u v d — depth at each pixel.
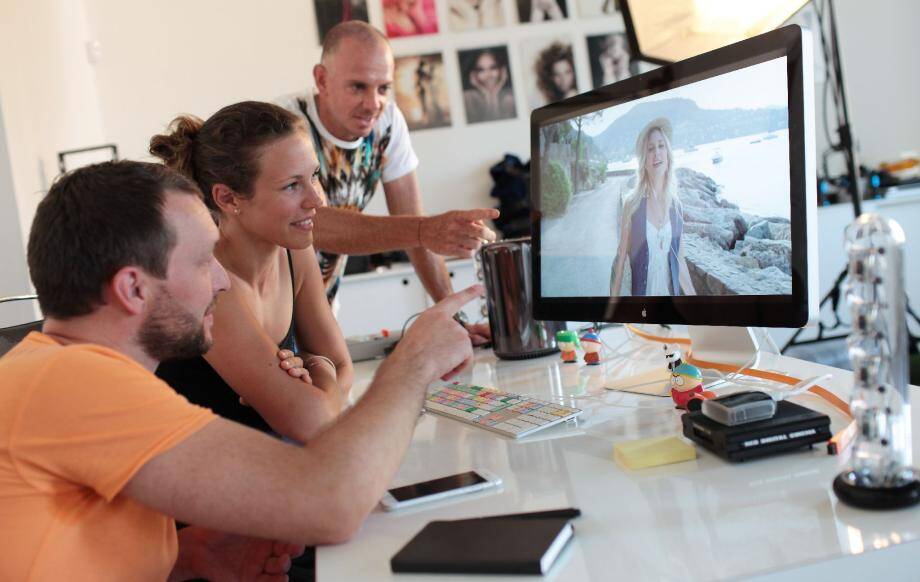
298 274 1.75
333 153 2.37
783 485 0.82
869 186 4.52
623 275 1.35
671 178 1.24
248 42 4.50
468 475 0.98
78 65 4.17
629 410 1.19
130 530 0.88
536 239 1.54
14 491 0.82
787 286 1.08
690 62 1.20
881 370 0.74
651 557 0.71
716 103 1.16
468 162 4.71
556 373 1.54
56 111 3.72
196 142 1.48
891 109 4.82
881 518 0.72
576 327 1.94
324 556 0.81
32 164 3.36
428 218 1.85
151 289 0.91
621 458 0.96
